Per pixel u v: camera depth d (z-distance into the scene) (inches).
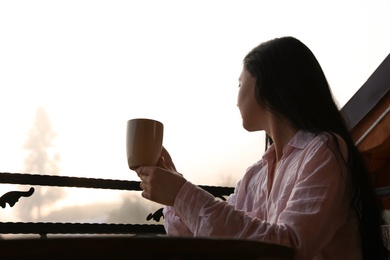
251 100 52.7
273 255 26.9
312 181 43.6
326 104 50.6
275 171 52.0
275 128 52.3
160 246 20.8
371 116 114.5
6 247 18.0
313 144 46.7
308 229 40.9
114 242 19.8
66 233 76.8
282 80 50.5
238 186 60.2
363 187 46.8
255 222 40.3
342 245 45.8
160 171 41.5
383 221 50.1
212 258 22.4
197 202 40.4
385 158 122.1
